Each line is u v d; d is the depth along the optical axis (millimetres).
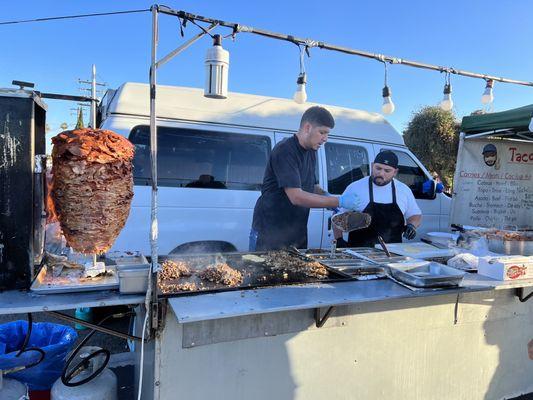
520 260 2182
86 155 1444
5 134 1470
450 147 13695
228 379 1799
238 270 2094
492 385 2512
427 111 13992
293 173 2801
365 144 4398
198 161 3621
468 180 4102
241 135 3797
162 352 1673
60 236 1944
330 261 2357
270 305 1589
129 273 1599
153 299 1573
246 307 1557
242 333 1796
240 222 3734
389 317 2117
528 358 2623
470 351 2398
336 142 4203
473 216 4148
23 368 1965
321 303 1644
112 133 1551
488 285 2031
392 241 3305
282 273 2070
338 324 1993
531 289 2498
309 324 1930
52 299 1520
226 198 3689
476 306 2367
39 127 1894
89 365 2012
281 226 3041
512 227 3865
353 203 2449
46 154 1874
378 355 2121
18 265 1543
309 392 1976
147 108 3484
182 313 1470
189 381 1731
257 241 3088
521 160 4242
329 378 2010
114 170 1506
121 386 2613
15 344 2301
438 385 2324
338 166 4191
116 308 3732
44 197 1745
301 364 1938
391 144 4594
